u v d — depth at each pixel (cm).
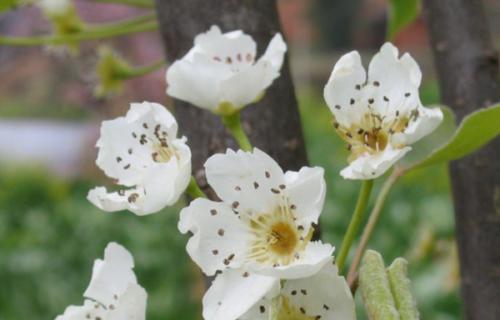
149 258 146
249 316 37
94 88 67
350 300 37
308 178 38
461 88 49
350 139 39
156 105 40
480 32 49
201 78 41
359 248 41
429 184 148
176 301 137
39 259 148
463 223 48
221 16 44
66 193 196
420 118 38
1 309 140
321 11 375
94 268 39
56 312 140
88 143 214
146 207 39
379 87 39
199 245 38
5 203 187
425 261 100
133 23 52
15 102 325
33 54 257
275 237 38
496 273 48
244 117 43
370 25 382
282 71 44
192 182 39
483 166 48
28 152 288
